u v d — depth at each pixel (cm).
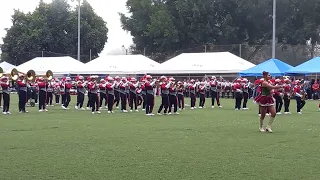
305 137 1368
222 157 1024
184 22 6100
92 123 1812
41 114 2325
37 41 6688
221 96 4253
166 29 6019
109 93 2456
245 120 1941
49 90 3098
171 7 6291
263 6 5697
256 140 1298
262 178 820
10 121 1906
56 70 4675
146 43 6581
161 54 6209
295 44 5700
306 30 5453
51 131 1525
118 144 1220
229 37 5847
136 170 887
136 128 1617
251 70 3941
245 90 2720
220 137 1364
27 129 1588
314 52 5247
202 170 887
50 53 6500
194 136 1388
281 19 5838
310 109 2748
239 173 861
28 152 1091
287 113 2370
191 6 5975
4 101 2367
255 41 6219
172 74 4603
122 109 2528
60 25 6781
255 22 5928
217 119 1994
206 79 4184
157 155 1050
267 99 1505
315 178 819
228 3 5956
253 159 1000
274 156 1038
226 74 4438
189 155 1051
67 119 2008
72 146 1185
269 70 3881
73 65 4756
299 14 5691
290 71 3847
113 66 4544
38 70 4691
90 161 977
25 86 2491
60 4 6794
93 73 4562
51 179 811
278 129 1592
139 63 4556
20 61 6819
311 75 4369
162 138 1341
